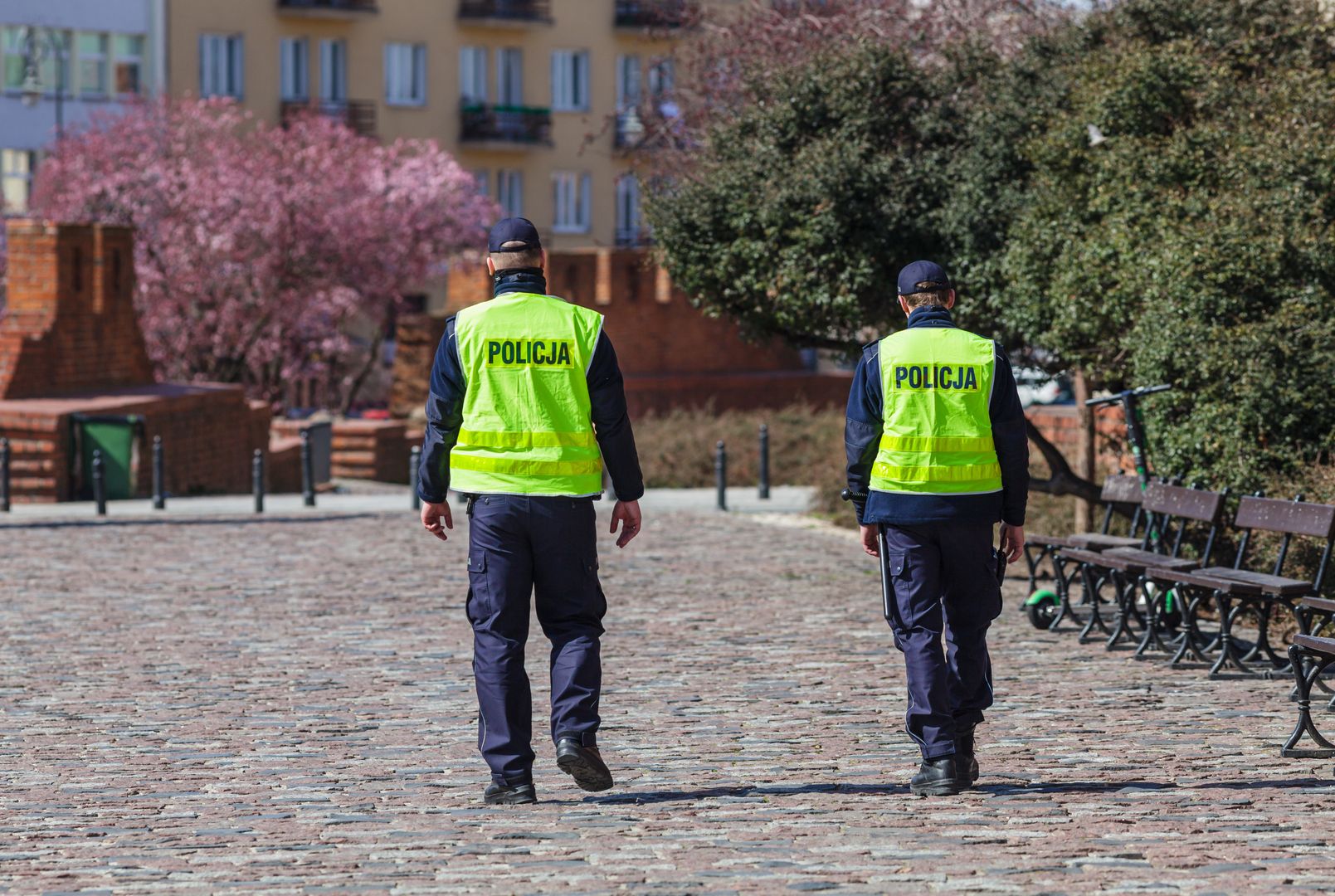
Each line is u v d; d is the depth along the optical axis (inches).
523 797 309.3
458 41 2544.3
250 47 2386.8
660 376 2014.0
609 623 577.0
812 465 1248.8
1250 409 546.9
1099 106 637.3
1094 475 771.4
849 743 376.8
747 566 740.7
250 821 304.3
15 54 2214.6
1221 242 556.1
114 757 372.8
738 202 724.7
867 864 259.0
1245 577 462.9
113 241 1349.7
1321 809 300.7
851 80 718.5
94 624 585.0
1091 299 621.3
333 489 1430.9
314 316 1897.1
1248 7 677.9
